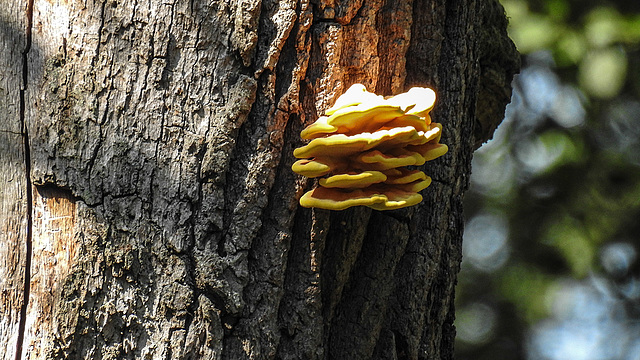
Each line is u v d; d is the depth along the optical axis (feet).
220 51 9.02
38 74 8.96
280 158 9.11
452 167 9.48
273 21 9.07
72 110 8.95
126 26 8.96
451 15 9.50
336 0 9.12
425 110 9.10
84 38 8.95
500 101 10.69
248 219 9.05
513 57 10.57
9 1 8.98
